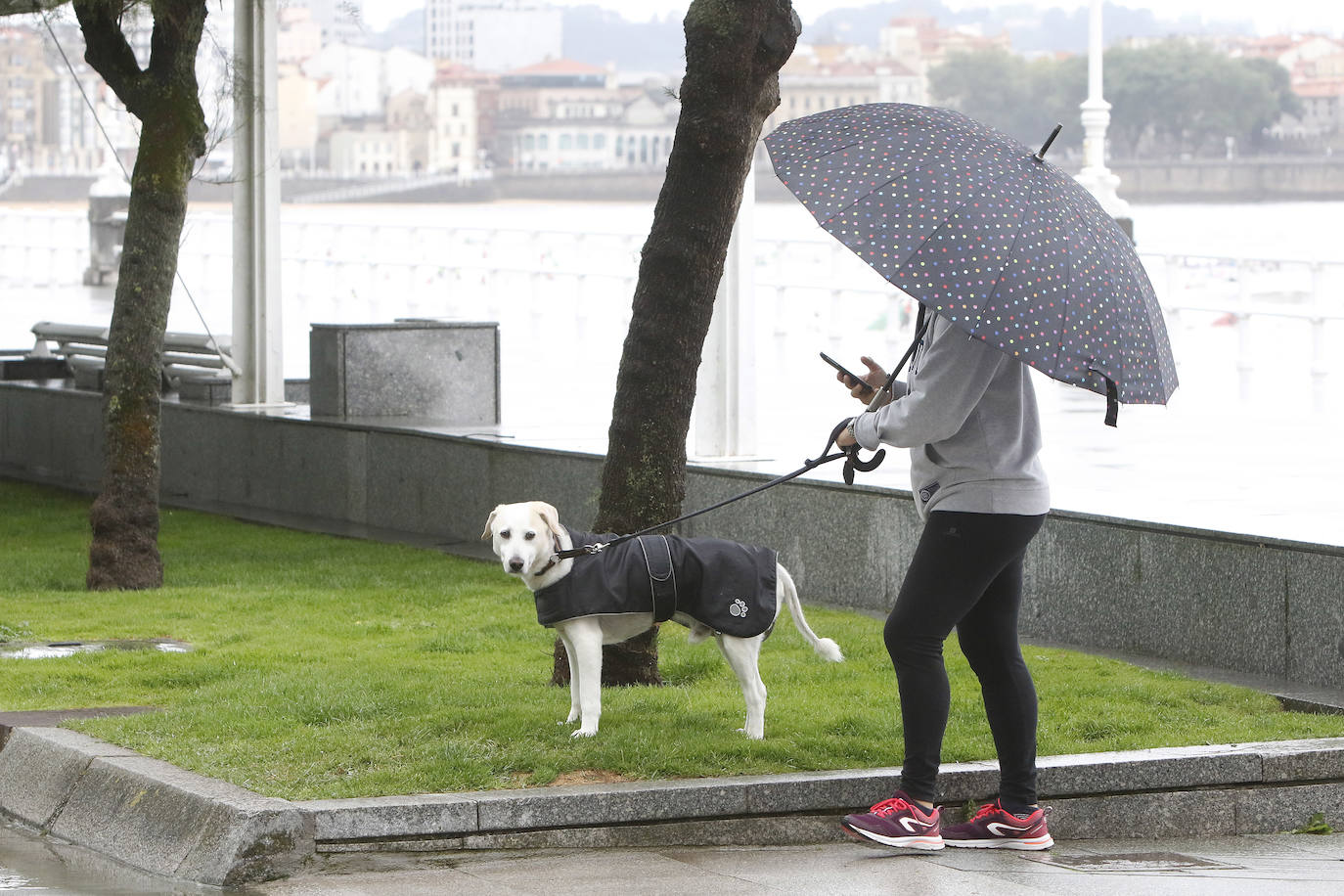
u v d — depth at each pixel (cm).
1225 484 1220
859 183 618
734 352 1288
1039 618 1016
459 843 625
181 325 2947
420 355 1583
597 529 851
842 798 664
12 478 1780
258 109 1569
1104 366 590
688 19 812
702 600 712
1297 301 2569
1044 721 790
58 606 1085
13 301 3328
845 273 2344
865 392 662
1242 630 913
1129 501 1107
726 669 896
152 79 1148
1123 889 589
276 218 1677
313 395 1583
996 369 609
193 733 728
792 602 734
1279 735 765
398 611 1081
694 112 816
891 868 614
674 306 834
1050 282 593
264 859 602
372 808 616
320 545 1362
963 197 603
